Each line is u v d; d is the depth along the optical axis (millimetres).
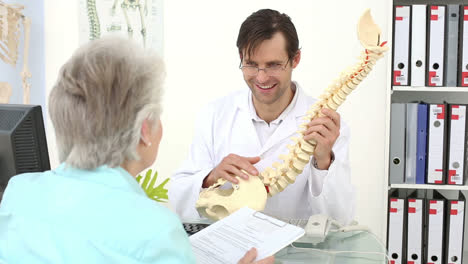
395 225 2039
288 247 1095
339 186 1307
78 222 636
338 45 2410
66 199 662
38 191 691
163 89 743
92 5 2566
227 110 1570
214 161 1564
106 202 645
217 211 1225
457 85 1993
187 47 2535
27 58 2410
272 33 1249
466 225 2301
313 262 1007
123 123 681
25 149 1002
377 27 1129
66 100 678
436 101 2285
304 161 1190
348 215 1360
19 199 695
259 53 1271
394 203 2031
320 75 2439
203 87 2551
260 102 1429
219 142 1538
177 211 1421
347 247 1091
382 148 2396
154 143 775
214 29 2510
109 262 614
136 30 2555
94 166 693
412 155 2012
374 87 2365
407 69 1993
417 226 2020
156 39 2547
